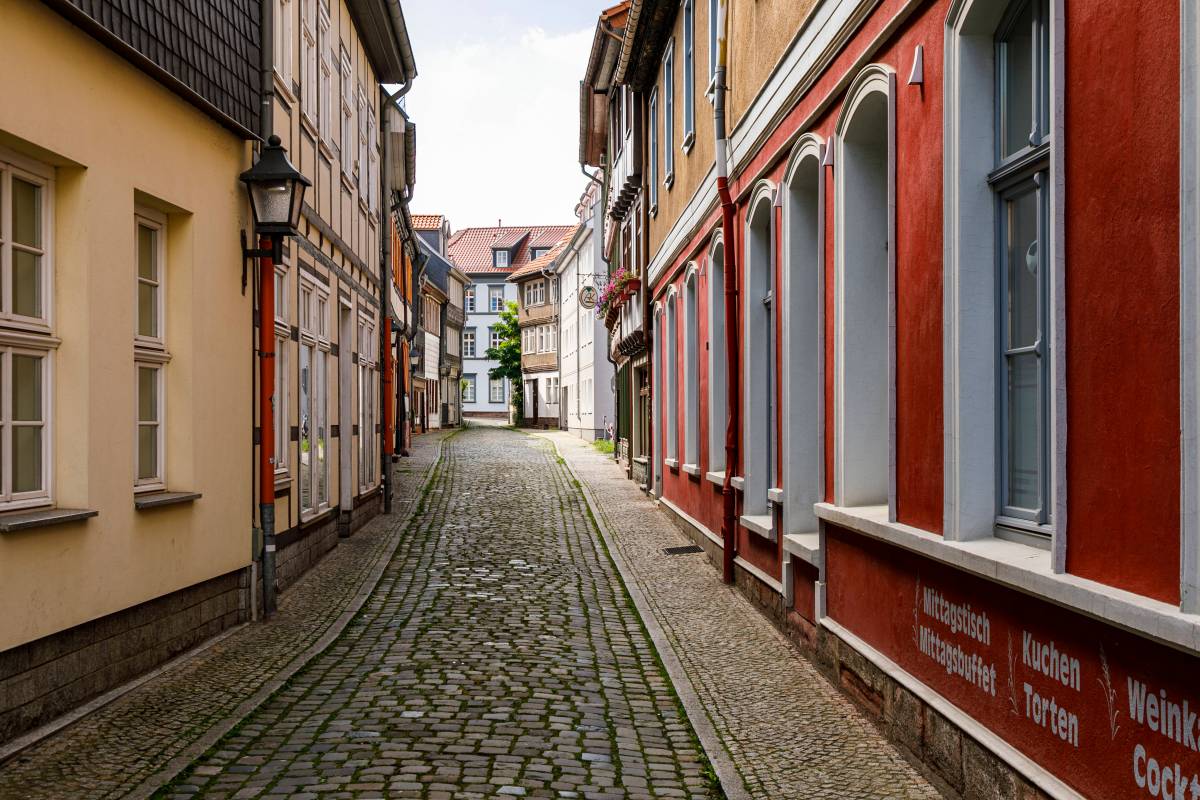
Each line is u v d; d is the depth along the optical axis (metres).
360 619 9.62
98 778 5.25
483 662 7.98
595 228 40.50
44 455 6.36
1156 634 3.38
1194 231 3.28
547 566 12.75
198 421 8.24
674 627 9.34
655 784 5.39
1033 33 4.71
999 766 4.62
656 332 19.41
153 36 7.27
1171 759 3.42
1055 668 4.20
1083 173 4.00
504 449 35.19
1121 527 3.76
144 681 7.18
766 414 10.70
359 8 15.41
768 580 9.54
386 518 17.17
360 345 16.27
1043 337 4.73
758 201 10.14
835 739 6.15
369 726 6.24
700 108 13.58
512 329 62.56
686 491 15.51
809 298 8.91
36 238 6.34
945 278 5.30
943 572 5.42
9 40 5.69
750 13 10.38
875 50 6.57
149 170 7.38
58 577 6.17
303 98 11.76
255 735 6.05
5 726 5.64
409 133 24.31
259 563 9.56
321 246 12.87
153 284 7.91
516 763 5.61
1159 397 3.54
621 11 23.34
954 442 5.21
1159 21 3.52
